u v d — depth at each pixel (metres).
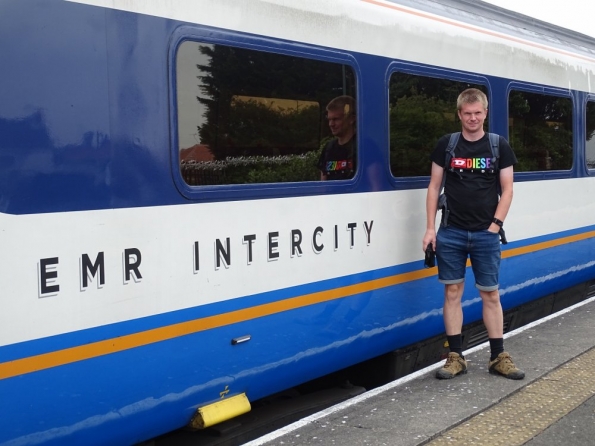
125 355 3.31
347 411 4.05
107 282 3.23
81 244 3.13
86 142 3.15
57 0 3.05
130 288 3.32
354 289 4.57
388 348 4.95
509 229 6.05
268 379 4.05
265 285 3.96
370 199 4.67
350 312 4.55
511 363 4.62
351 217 4.52
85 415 3.17
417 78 5.06
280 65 4.05
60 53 3.05
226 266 3.75
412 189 5.04
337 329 4.46
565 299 7.83
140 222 3.36
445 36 5.33
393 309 4.92
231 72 3.79
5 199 2.88
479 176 4.43
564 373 4.70
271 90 4.01
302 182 4.18
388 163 4.82
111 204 3.24
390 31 4.81
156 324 3.44
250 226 3.88
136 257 3.34
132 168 3.33
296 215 4.14
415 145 5.08
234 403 3.88
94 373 3.19
